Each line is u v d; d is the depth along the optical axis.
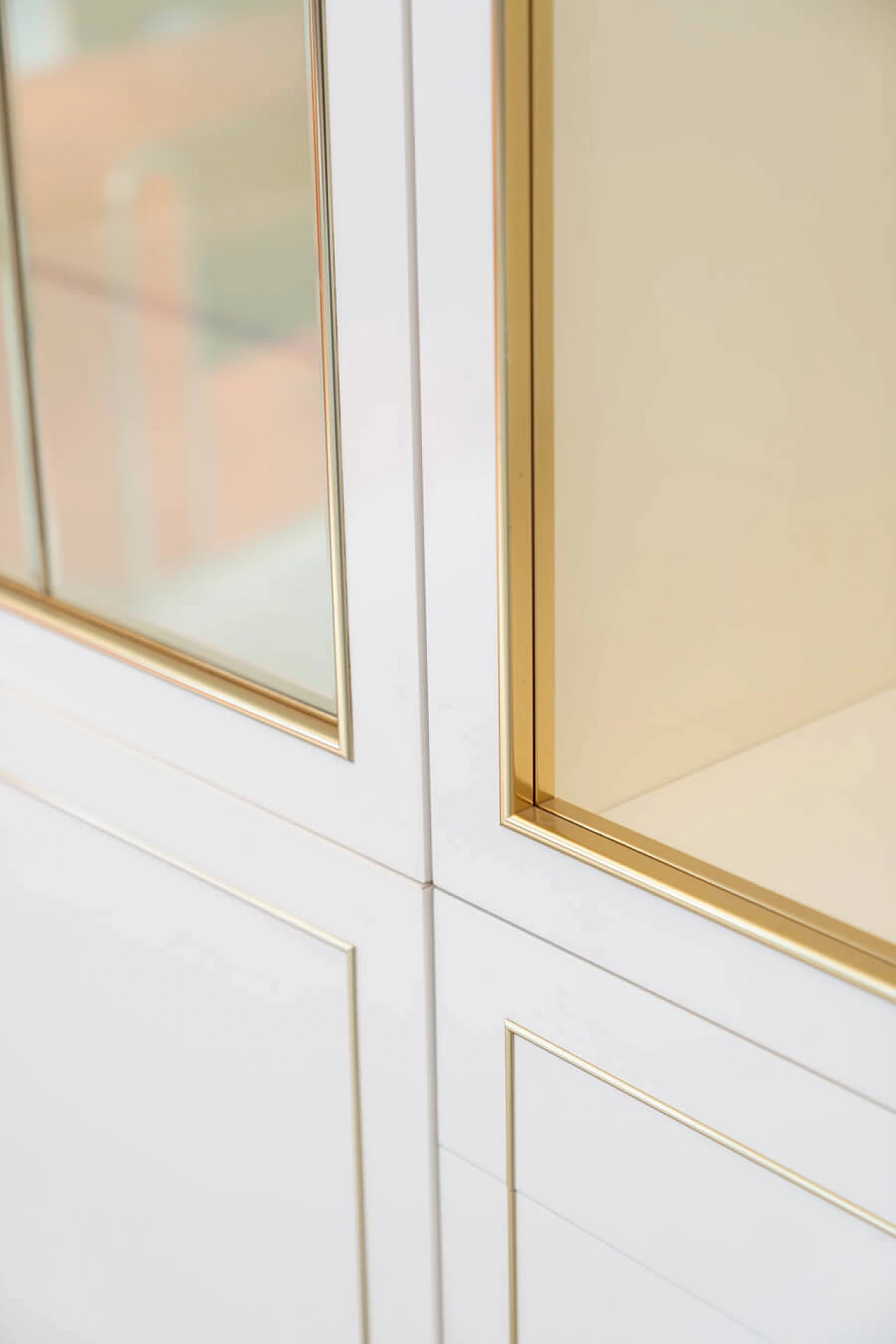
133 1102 1.15
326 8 0.70
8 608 1.07
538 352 0.68
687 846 0.69
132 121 0.82
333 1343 1.04
